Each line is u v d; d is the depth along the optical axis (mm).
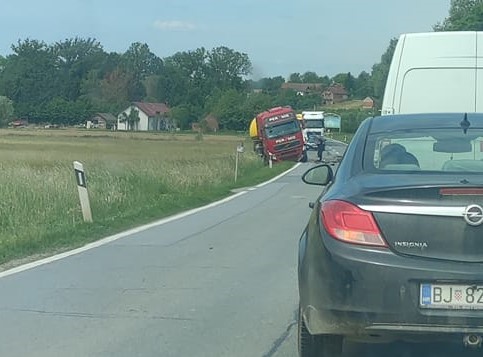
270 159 43375
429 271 4719
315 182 6863
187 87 135375
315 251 5051
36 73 136500
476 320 4691
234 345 6652
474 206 4770
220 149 59156
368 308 4789
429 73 10664
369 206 4922
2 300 8227
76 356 6277
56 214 15070
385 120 6340
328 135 92188
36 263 10492
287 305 8125
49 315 7605
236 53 138500
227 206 18812
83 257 11008
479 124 6094
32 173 19312
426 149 5746
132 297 8438
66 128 122625
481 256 4758
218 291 8781
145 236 13234
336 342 5398
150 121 124875
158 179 22453
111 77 134000
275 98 130875
